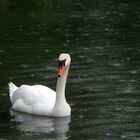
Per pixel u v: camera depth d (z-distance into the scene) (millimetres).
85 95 16656
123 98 16328
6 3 37125
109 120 14594
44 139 13367
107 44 24578
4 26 29594
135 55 22156
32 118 15250
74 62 20984
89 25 29688
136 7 35812
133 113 15070
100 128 14055
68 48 23812
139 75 18875
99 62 20922
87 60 21297
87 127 14164
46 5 36750
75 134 13695
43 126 14469
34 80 18484
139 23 30000
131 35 26672
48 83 18109
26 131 14008
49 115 15367
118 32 27562
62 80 15352
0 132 13953
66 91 17094
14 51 23344
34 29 28609
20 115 15547
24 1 37688
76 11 34469
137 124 14281
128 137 13398
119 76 18781
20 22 30719
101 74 19078
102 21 30875
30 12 34156
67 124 14516
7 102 16578
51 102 15695
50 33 27484
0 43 25188
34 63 20984
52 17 32281
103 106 15688
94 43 24875
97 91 17016
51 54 22609
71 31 28062
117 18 31750
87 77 18703
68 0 38781
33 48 23906
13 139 13375
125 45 24281
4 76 19078
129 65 20391
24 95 16016
